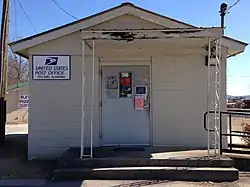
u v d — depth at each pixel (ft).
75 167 28.63
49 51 35.60
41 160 35.01
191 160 28.45
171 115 35.83
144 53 35.91
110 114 36.09
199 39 29.68
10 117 99.55
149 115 36.04
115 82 36.19
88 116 35.76
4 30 46.32
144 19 34.53
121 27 35.04
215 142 30.09
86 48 35.58
